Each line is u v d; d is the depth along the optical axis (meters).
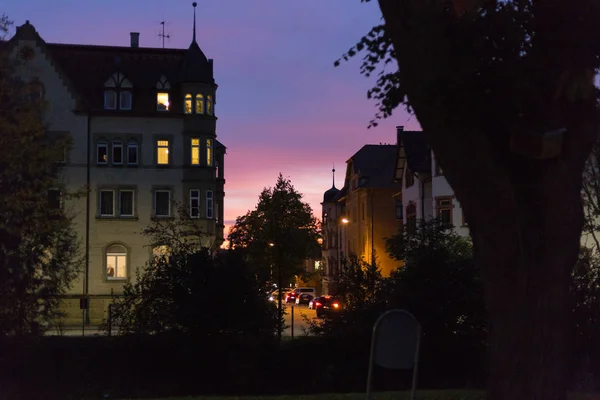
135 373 18.86
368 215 66.06
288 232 32.12
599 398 11.90
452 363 18.73
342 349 19.34
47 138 18.78
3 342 18.09
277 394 18.41
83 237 45.69
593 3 7.62
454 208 41.94
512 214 7.70
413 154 48.66
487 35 7.91
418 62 8.04
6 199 17.06
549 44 7.82
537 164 7.73
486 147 7.70
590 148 7.89
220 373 19.05
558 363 7.69
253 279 19.66
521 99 7.69
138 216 46.62
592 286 17.44
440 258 19.03
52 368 18.39
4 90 17.45
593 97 7.84
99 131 46.78
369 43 11.00
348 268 20.28
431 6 7.89
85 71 49.00
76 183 46.06
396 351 7.08
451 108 7.71
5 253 17.62
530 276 7.71
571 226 7.75
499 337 7.84
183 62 48.97
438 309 18.44
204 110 48.31
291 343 20.03
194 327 19.05
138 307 19.89
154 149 47.38
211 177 47.97
